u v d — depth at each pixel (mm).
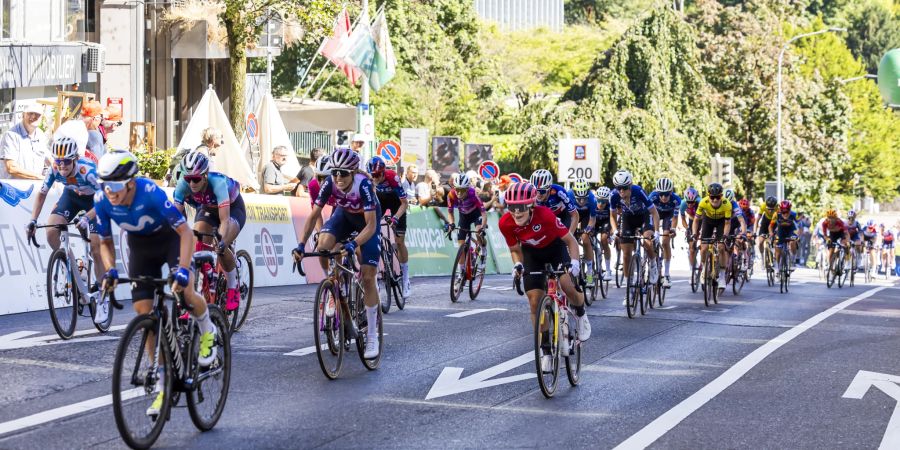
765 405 15781
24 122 24453
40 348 18172
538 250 16672
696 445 13141
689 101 89312
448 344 20859
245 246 30969
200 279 19078
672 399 16047
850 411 15453
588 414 14773
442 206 41594
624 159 82688
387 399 15336
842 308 32062
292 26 53594
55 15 41625
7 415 13430
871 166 133000
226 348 13625
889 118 138375
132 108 45969
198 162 17906
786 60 98125
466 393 16000
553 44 124625
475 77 100750
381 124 83875
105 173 12242
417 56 88000
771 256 43594
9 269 22656
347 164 16719
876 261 62406
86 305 20328
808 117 99125
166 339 12258
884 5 168125
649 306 29641
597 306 29734
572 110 84875
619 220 29266
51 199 24188
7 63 34625
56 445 12062
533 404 15359
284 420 13789
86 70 41344
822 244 53938
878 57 159625
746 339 23234
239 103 46188
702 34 96938
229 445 12430
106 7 45531
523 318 25391
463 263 29484
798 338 23625
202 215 19078
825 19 163750
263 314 24109
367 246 17422
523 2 167500
